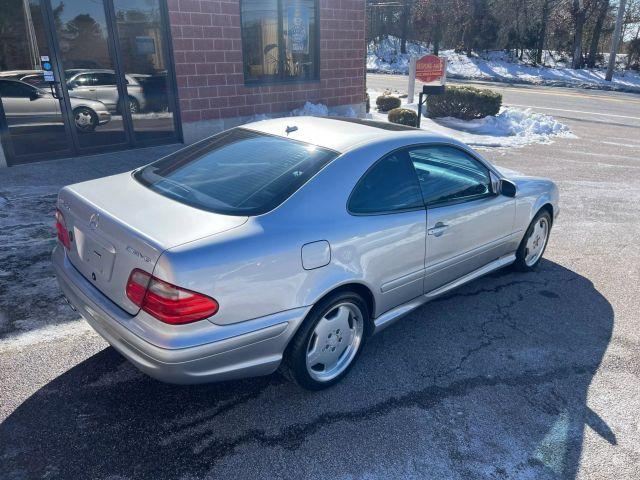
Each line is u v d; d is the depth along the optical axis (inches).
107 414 116.0
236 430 113.0
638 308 176.7
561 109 733.3
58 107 321.7
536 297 181.8
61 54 316.5
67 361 133.9
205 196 117.9
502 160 401.4
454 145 155.9
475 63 1459.2
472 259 164.6
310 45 454.3
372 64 1600.6
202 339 99.1
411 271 140.5
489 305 174.7
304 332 116.0
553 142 485.4
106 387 125.0
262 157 130.1
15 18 295.3
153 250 97.3
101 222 110.0
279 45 430.3
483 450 110.5
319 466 104.6
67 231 123.6
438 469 105.0
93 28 326.6
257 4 403.9
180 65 370.0
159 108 370.9
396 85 1027.3
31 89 308.2
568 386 133.1
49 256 191.2
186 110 381.7
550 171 372.2
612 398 129.1
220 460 104.9
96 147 345.1
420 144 145.2
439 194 147.6
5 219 224.7
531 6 1435.8
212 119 398.3
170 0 352.2
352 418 118.3
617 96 943.7
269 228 108.2
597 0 1316.4
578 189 328.5
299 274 110.9
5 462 102.0
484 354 145.9
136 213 110.7
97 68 334.0
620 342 155.1
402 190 136.8
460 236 154.5
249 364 108.5
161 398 122.0
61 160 327.3
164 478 100.0
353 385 130.0
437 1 1545.3
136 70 352.5
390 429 115.3
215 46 384.5
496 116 563.8
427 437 113.4
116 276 105.9
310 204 116.0
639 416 123.0
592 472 105.9
